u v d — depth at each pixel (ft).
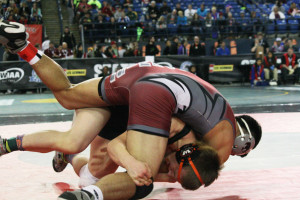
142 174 6.59
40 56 8.15
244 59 41.06
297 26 49.03
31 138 7.87
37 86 37.11
